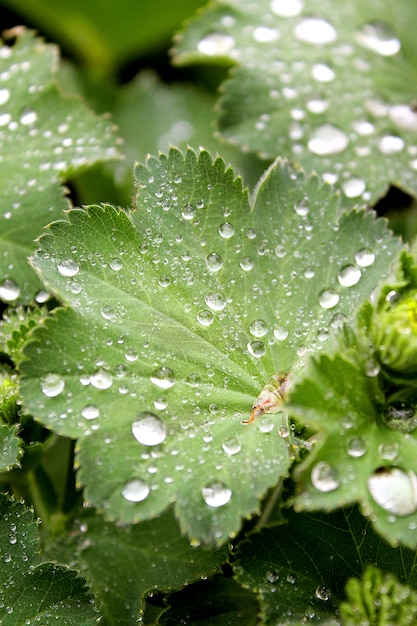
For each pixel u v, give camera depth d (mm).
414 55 458
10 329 389
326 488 356
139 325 375
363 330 367
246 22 453
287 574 372
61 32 491
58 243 376
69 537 385
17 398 373
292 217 392
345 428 360
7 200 415
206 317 381
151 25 489
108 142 426
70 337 369
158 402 369
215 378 376
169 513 383
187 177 388
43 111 431
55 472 403
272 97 438
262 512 384
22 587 369
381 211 441
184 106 481
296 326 385
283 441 368
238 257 387
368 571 361
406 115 441
